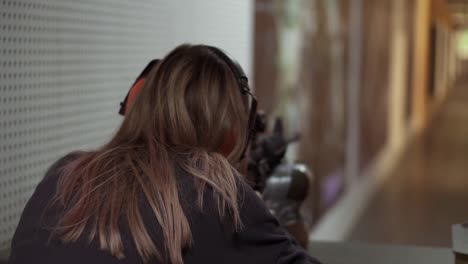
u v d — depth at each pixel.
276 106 3.42
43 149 1.51
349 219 5.10
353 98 5.61
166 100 0.90
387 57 7.63
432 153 8.44
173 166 0.85
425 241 4.48
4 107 1.36
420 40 11.41
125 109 1.05
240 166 0.97
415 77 10.84
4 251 1.34
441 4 14.83
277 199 1.33
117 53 1.87
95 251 0.79
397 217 5.16
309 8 4.04
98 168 0.87
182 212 0.81
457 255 1.10
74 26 1.62
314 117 4.22
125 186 0.83
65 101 1.60
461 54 18.14
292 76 3.70
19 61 1.41
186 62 0.93
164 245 0.79
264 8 3.24
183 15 2.36
